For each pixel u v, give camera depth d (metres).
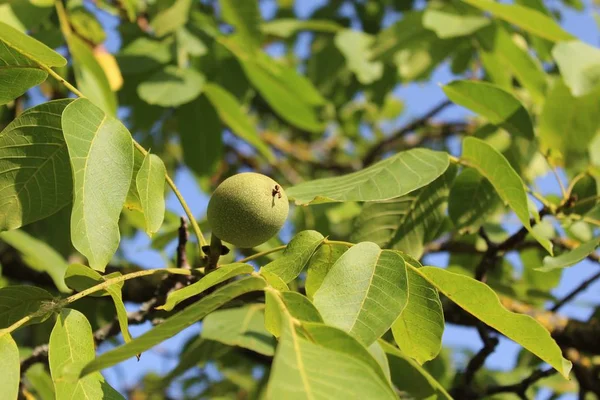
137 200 2.15
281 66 3.57
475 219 2.58
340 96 4.63
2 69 1.94
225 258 3.03
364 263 1.69
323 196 2.04
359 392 1.26
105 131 1.82
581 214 2.63
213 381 4.95
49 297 1.77
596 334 2.88
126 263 3.75
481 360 2.85
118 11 3.65
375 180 2.09
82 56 2.90
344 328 1.58
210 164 3.69
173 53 3.34
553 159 2.72
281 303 1.47
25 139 1.90
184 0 3.33
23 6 2.79
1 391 1.56
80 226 1.68
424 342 1.80
